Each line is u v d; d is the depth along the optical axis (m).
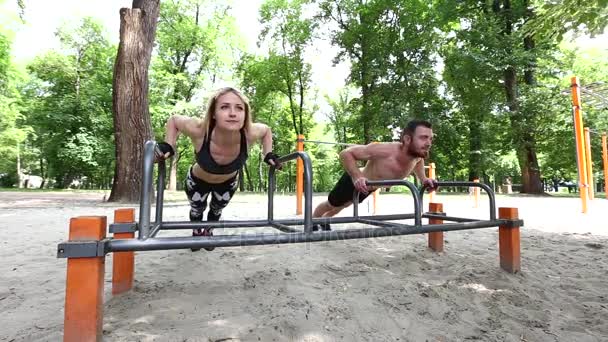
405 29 22.14
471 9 20.78
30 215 7.01
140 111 10.08
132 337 1.78
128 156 10.03
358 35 22.59
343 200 3.94
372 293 2.46
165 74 23.02
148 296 2.34
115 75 10.01
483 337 2.00
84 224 1.62
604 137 13.51
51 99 26.86
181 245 1.75
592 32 5.29
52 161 28.27
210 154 2.76
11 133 24.98
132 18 9.93
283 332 1.89
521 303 2.45
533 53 18.77
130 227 2.59
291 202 11.21
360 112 22.91
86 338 1.59
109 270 3.03
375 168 3.56
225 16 25.91
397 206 9.96
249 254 3.54
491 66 18.17
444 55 21.28
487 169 21.72
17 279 2.79
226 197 3.54
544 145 20.78
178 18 24.53
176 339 1.77
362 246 3.96
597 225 6.06
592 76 20.45
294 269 2.96
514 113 18.69
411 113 19.94
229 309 2.14
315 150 36.22
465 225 2.68
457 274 2.94
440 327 2.07
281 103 31.97
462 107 21.73
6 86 24.09
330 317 2.08
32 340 1.79
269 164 2.92
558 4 5.33
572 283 2.89
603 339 2.03
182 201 11.04
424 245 4.07
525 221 6.66
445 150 23.47
